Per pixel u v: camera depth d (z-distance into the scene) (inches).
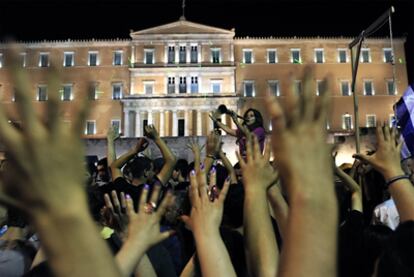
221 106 287.9
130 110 2300.7
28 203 42.6
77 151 42.8
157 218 93.3
